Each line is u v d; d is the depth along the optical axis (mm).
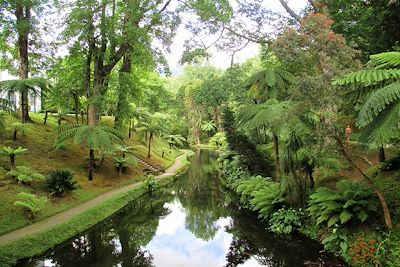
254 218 12305
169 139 35844
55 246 9094
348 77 5703
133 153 22844
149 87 31406
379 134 5246
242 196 14477
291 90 7820
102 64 16766
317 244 8805
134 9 15680
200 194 18375
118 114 18703
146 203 16188
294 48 7375
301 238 9453
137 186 16609
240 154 16812
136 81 19359
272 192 11477
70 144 17234
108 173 16688
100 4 15203
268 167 15883
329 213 8523
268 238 10016
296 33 7500
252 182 13898
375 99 5199
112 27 15547
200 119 46688
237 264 8820
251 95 12211
